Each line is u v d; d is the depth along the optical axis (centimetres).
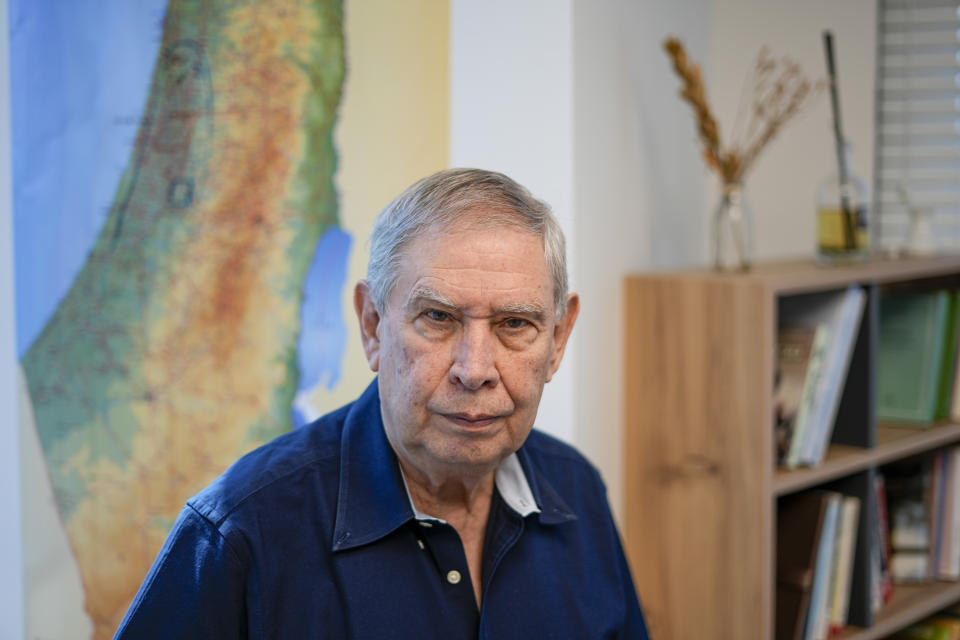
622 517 217
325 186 191
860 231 222
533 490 120
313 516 109
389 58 189
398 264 100
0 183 204
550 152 194
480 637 111
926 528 242
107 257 199
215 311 196
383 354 104
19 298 204
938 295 238
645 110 221
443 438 101
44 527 208
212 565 103
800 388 203
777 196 262
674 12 235
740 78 257
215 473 199
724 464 200
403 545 110
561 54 191
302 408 195
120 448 203
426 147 191
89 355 202
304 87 189
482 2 191
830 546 209
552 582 119
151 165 195
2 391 208
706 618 204
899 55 257
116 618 207
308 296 192
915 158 260
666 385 208
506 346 101
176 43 192
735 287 196
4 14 199
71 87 197
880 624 218
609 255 209
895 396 244
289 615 105
